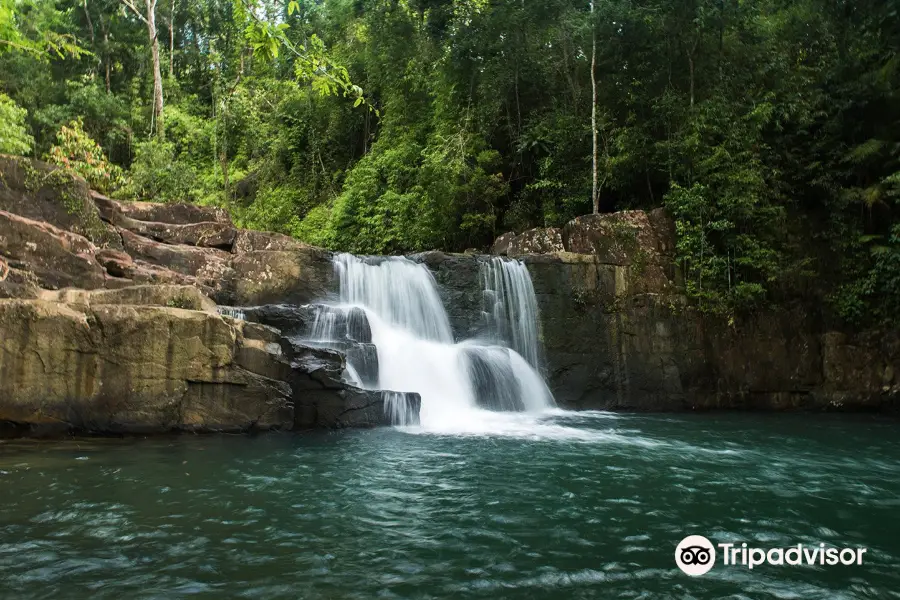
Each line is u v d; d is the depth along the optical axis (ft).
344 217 83.61
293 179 100.37
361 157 96.37
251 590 14.78
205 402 34.32
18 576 15.10
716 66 64.49
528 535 19.42
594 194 64.23
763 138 60.64
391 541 18.56
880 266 55.67
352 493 23.61
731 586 15.96
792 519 21.74
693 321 55.26
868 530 20.67
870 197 56.65
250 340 35.70
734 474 28.45
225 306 44.68
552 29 73.20
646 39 66.23
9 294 34.88
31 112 90.53
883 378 55.31
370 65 93.56
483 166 72.33
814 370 56.24
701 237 55.77
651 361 54.39
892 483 27.17
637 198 67.10
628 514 21.86
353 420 38.24
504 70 73.61
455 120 77.05
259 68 115.55
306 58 24.75
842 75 62.08
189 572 15.71
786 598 15.31
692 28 64.49
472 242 72.49
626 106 67.67
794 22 68.18
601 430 40.73
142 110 102.78
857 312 56.59
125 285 42.22
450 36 80.48
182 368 33.91
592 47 67.51
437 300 53.72
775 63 63.41
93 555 16.65
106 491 22.76
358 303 52.26
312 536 18.75
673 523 20.95
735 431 41.86
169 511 20.67
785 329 56.49
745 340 55.77
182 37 126.21
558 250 58.75
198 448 30.55
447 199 69.67
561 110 71.72
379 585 15.34
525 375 50.49
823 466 30.71
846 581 16.44
